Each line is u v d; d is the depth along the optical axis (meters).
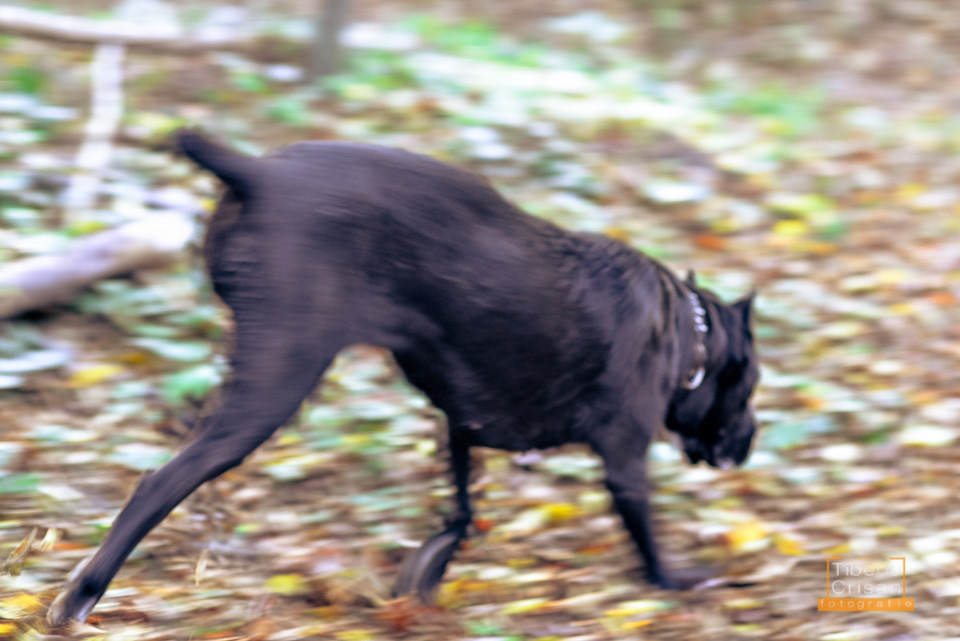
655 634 5.61
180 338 8.08
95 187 9.41
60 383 7.46
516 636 5.49
